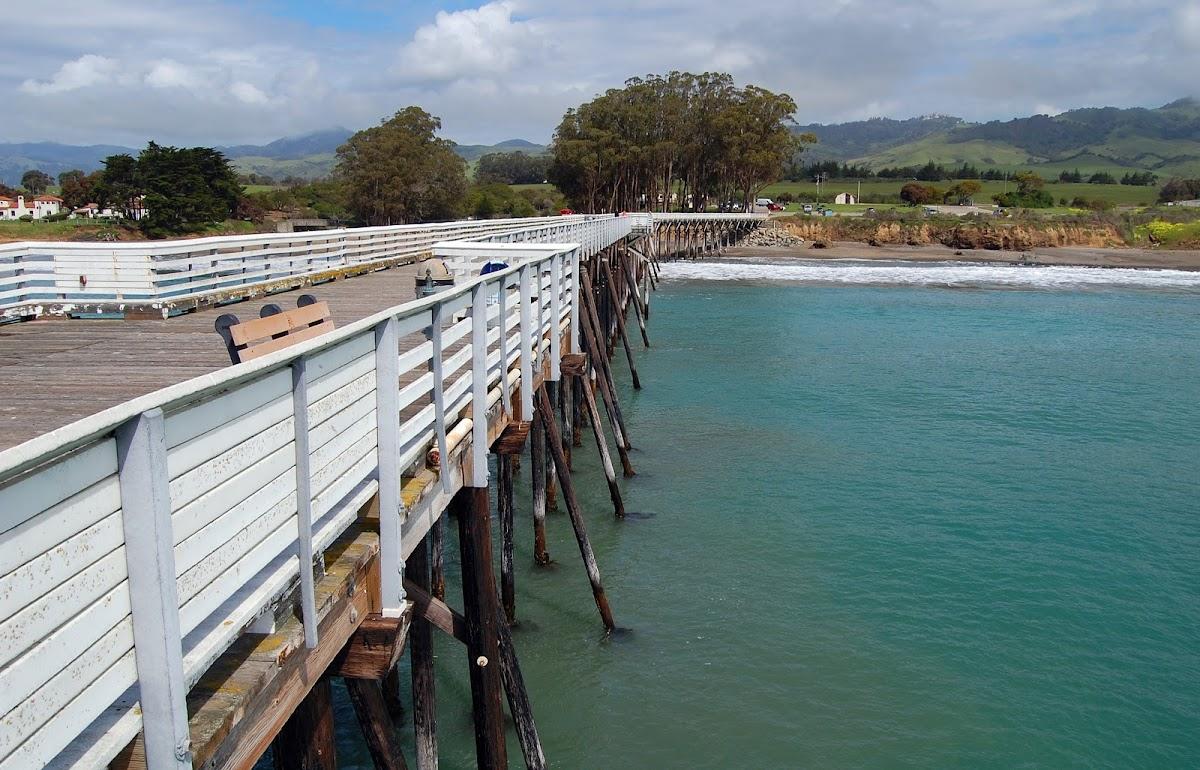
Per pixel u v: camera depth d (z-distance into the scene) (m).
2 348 9.55
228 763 3.07
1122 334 33.59
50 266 12.21
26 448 2.01
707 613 10.88
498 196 98.62
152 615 2.56
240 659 3.33
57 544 2.24
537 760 7.31
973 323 36.09
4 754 2.09
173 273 13.23
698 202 89.94
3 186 115.81
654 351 28.83
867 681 9.47
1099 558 12.66
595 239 23.95
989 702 9.14
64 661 2.28
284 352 3.29
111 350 9.44
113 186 68.25
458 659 9.90
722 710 8.94
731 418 20.16
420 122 78.31
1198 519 14.25
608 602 11.08
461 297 6.12
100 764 2.44
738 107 85.50
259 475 3.24
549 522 13.75
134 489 2.48
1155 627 10.70
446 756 8.20
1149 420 20.62
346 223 83.44
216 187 73.06
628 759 8.20
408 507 4.80
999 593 11.52
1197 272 57.78
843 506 14.59
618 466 16.52
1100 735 8.64
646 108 83.69
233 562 3.06
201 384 2.71
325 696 4.21
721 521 13.85
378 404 4.50
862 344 30.70
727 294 45.78
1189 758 8.36
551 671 9.57
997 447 18.20
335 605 4.05
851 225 80.06
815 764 8.17
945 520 14.04
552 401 12.41
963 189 127.31
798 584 11.70
